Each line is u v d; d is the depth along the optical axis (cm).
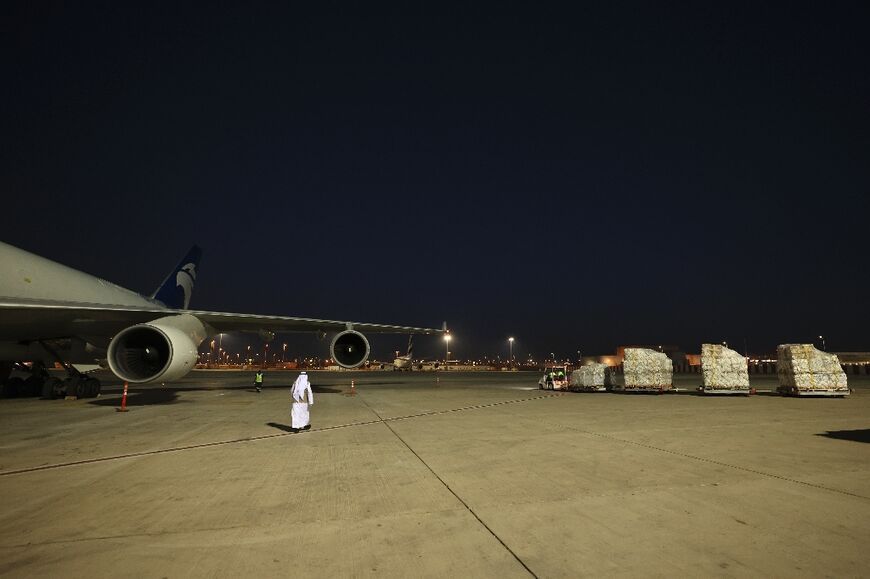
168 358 1493
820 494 540
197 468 696
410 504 515
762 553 379
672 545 396
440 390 2580
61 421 1237
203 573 351
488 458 752
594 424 1152
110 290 1891
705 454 773
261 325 1927
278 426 1145
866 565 357
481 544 403
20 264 1444
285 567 361
